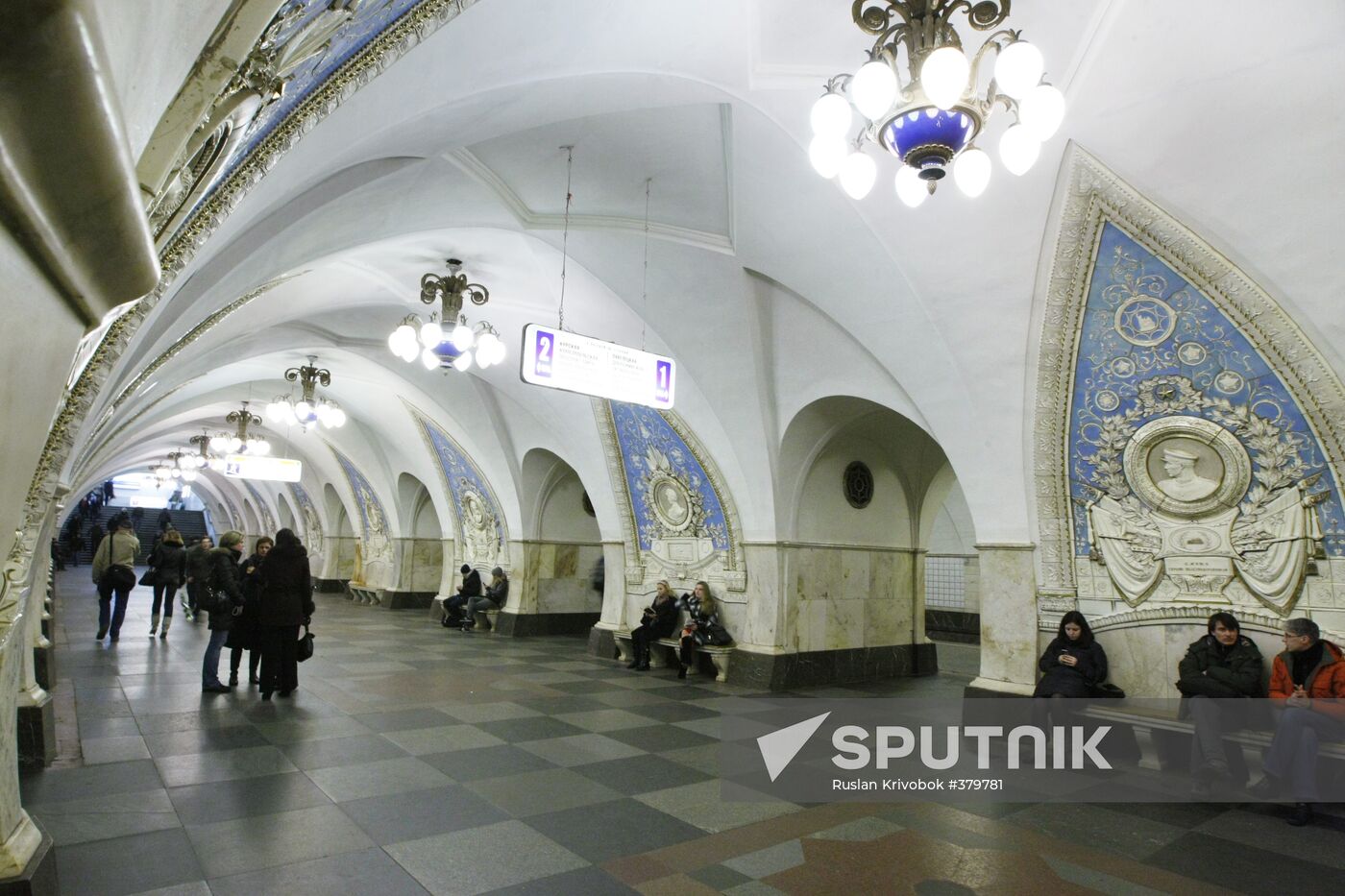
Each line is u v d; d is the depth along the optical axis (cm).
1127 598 650
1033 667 694
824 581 1015
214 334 812
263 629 752
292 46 171
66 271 82
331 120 344
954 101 343
